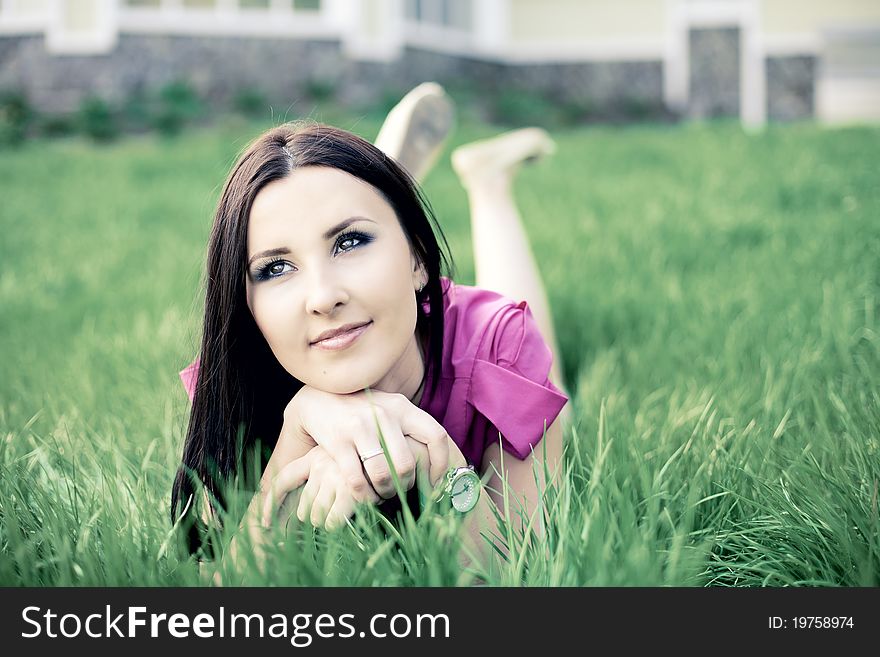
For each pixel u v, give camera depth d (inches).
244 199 52.9
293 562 48.4
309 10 525.0
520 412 59.7
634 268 149.1
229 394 58.1
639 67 582.6
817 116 572.7
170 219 244.8
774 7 570.6
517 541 53.1
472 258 162.7
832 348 96.5
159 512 60.7
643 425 75.0
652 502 52.5
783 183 227.9
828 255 142.5
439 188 271.9
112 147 428.1
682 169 278.4
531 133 103.1
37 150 413.1
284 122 59.8
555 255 159.8
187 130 473.7
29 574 54.0
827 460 65.6
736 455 65.5
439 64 555.8
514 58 591.2
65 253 201.9
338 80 523.2
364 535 53.2
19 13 502.9
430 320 59.7
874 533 54.1
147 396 91.6
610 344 114.7
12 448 70.8
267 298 53.0
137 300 154.4
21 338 132.9
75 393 95.0
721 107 578.6
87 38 497.7
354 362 52.1
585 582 48.9
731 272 142.5
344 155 53.5
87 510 58.7
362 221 52.0
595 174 285.9
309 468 53.8
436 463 52.0
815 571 55.8
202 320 59.6
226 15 512.1
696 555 50.7
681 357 100.2
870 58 833.5
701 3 575.2
